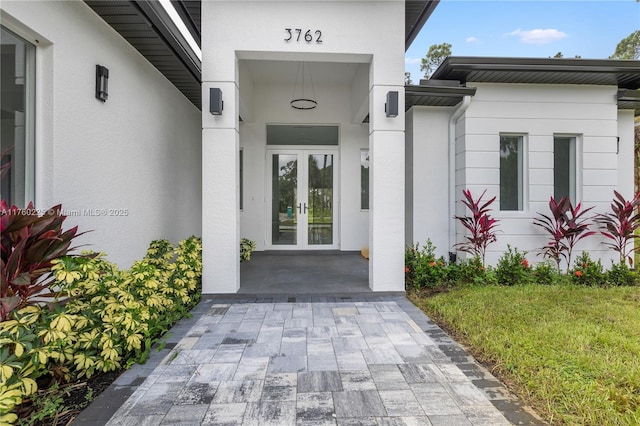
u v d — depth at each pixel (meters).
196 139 6.29
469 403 1.91
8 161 2.44
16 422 1.72
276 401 1.93
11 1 2.28
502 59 4.54
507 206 5.19
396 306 3.71
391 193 4.12
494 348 2.52
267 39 3.99
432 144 5.30
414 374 2.23
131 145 3.87
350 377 2.20
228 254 3.98
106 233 3.39
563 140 5.26
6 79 2.40
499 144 5.09
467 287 4.32
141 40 3.77
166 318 3.08
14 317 1.86
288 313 3.46
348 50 4.06
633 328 2.92
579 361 2.31
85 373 2.15
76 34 2.92
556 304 3.60
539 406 1.88
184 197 5.66
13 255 1.88
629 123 5.63
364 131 7.15
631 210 4.74
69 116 2.85
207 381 2.14
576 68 4.58
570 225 4.71
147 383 2.11
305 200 7.28
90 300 2.36
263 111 7.03
